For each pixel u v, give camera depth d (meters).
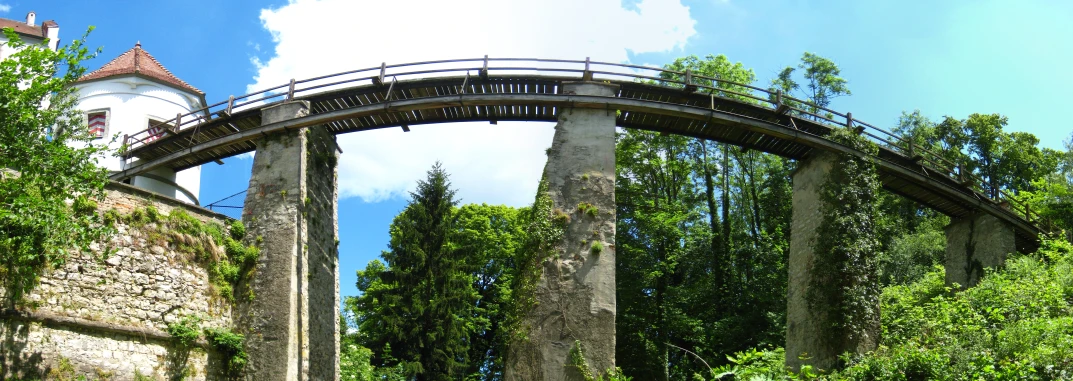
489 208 39.22
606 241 18.00
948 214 24.50
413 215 32.44
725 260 31.89
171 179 26.62
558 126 19.20
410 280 31.09
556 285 17.66
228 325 18.19
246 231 19.20
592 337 17.17
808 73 37.31
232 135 20.27
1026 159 40.25
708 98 20.48
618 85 19.78
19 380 14.34
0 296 14.56
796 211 21.03
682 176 35.16
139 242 17.08
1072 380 14.31
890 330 20.02
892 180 21.88
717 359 28.67
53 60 13.57
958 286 22.12
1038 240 24.34
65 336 15.33
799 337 19.44
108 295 16.27
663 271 31.42
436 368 29.80
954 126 41.81
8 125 13.10
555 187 18.62
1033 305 18.47
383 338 30.28
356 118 20.86
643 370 28.72
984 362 15.48
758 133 20.59
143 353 16.44
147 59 31.11
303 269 18.75
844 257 18.78
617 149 32.94
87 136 14.41
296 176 19.23
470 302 33.84
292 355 17.73
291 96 20.67
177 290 17.45
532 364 17.09
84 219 13.83
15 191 13.22
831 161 20.08
